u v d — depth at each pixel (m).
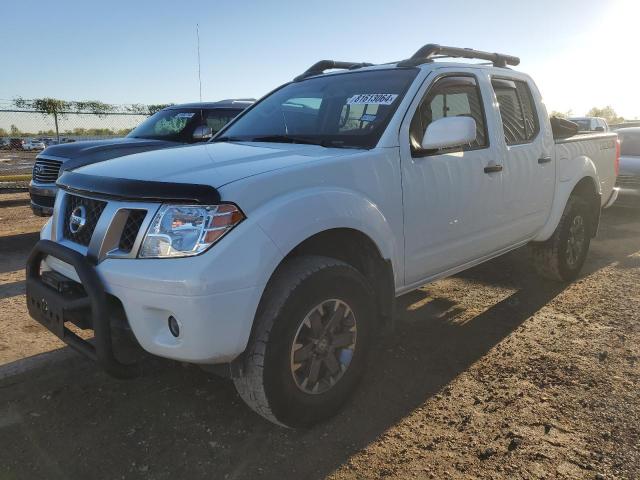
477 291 5.12
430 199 3.40
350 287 2.81
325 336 2.77
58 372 3.46
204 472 2.51
